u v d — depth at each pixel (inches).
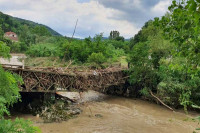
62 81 421.7
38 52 1189.1
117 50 1315.2
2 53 87.5
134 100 598.9
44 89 390.9
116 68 651.5
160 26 93.7
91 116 401.7
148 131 339.3
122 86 669.9
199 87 466.3
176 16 85.6
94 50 910.4
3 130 66.6
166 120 408.5
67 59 949.8
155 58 568.4
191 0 60.9
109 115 421.1
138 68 591.2
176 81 492.1
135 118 413.7
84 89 470.0
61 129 315.6
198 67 97.0
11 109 383.6
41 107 395.2
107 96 636.7
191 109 496.1
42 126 319.9
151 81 578.6
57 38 1850.4
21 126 72.5
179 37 89.4
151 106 533.0
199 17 62.1
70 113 397.4
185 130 350.3
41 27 2938.0
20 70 334.3
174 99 498.9
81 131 314.7
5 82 77.7
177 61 452.1
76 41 1000.2
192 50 89.4
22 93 416.8
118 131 328.5
